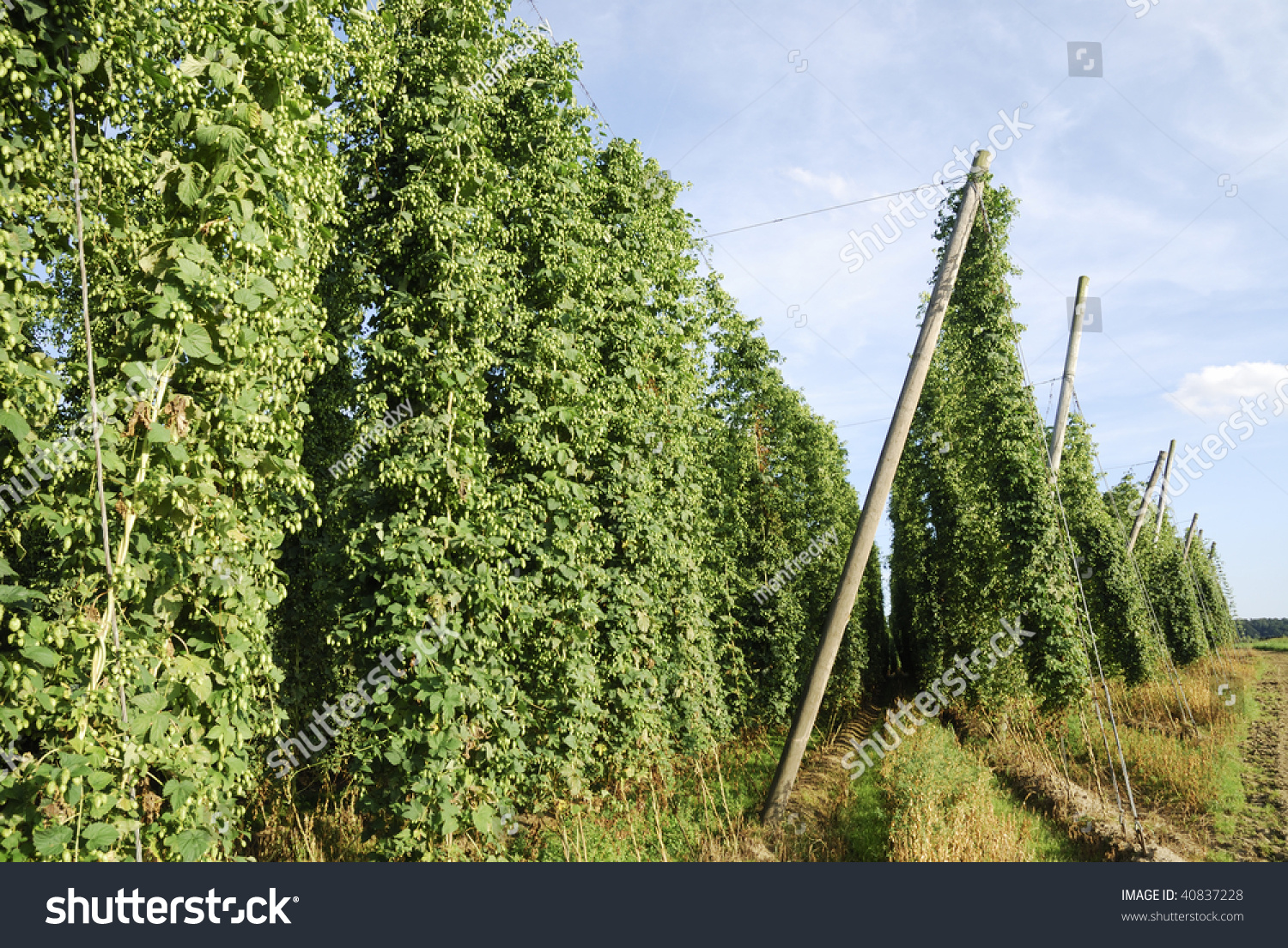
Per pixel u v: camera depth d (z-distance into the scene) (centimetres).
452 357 638
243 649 386
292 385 488
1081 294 1391
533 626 760
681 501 1021
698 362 1170
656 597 946
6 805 294
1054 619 1105
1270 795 1020
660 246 1044
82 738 309
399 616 570
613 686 871
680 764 1084
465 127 662
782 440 1405
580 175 890
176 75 377
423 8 709
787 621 1309
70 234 350
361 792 608
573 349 807
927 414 1652
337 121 539
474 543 618
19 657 304
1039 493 1148
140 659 340
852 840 814
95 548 336
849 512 2094
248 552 423
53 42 324
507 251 814
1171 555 2677
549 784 743
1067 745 1211
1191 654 2520
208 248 386
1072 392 1377
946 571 1562
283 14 447
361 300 672
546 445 756
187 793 346
